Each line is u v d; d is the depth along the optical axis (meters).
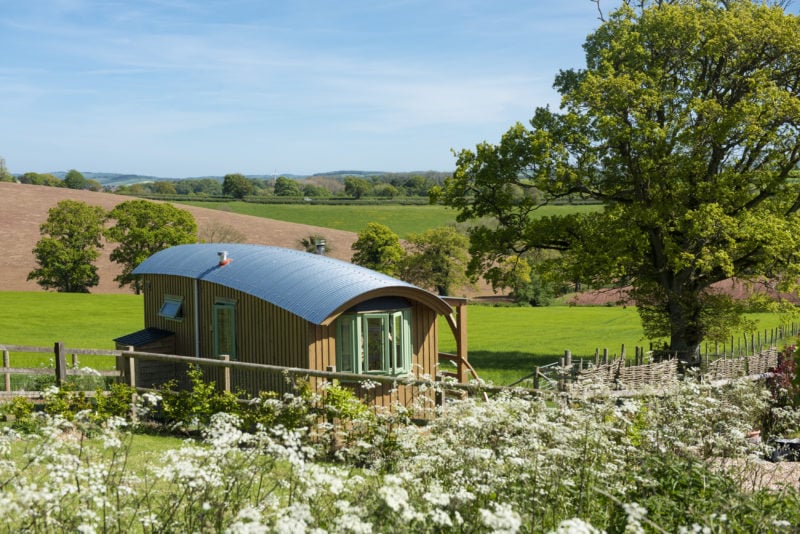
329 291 15.99
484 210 32.38
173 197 125.19
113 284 72.75
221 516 5.26
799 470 10.05
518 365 32.06
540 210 92.94
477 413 7.44
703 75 29.34
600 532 4.79
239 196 141.00
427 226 107.69
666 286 29.38
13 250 76.31
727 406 9.52
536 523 5.97
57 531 5.22
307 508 4.61
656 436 8.31
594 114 27.88
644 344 38.38
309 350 15.55
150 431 13.57
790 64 28.48
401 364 16.86
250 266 18.11
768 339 36.38
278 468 7.44
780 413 11.22
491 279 33.03
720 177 27.14
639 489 7.11
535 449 6.93
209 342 18.52
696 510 6.19
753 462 8.28
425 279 70.00
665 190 28.09
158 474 5.27
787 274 27.70
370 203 124.56
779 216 27.30
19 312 43.62
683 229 27.62
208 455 5.50
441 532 5.48
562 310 56.88
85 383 16.75
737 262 29.38
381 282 16.56
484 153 31.11
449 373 19.09
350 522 4.52
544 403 8.70
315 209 119.50
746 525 6.12
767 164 28.77
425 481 6.56
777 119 27.28
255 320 16.95
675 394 9.43
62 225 67.19
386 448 8.87
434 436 7.56
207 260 19.30
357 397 15.79
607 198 30.80
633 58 28.62
